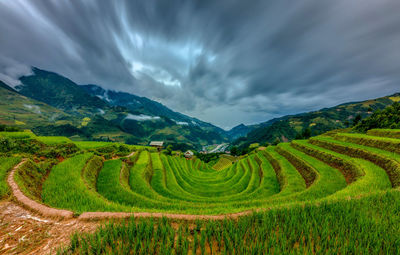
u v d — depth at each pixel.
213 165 111.75
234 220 6.18
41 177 14.10
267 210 6.81
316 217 6.28
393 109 75.62
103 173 21.33
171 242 4.89
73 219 6.26
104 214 6.33
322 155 29.80
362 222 5.76
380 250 4.67
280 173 28.91
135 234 5.37
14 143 20.61
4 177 10.30
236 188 31.70
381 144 26.02
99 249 4.49
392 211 6.46
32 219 6.25
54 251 4.72
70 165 18.06
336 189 16.66
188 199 22.41
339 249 4.71
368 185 13.53
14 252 4.68
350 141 34.94
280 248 4.86
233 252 4.62
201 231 5.33
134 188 20.31
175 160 60.09
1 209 6.88
